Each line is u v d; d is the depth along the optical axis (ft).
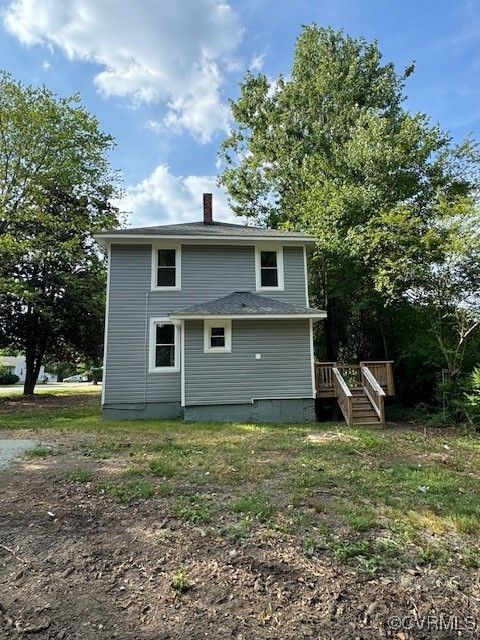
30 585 9.73
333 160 64.85
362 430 34.27
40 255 60.59
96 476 18.51
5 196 60.23
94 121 69.77
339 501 15.70
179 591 9.61
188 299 44.42
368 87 71.92
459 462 23.38
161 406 42.16
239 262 46.09
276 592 9.67
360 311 53.11
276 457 23.12
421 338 45.34
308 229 58.18
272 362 40.55
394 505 15.48
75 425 35.12
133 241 43.83
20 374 167.63
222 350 40.04
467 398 37.01
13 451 23.54
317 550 11.74
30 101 63.21
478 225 37.83
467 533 13.23
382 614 8.96
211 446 25.99
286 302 45.88
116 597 9.34
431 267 41.04
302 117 73.77
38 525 13.07
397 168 53.31
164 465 20.39
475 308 39.22
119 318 43.04
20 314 66.13
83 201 72.95
